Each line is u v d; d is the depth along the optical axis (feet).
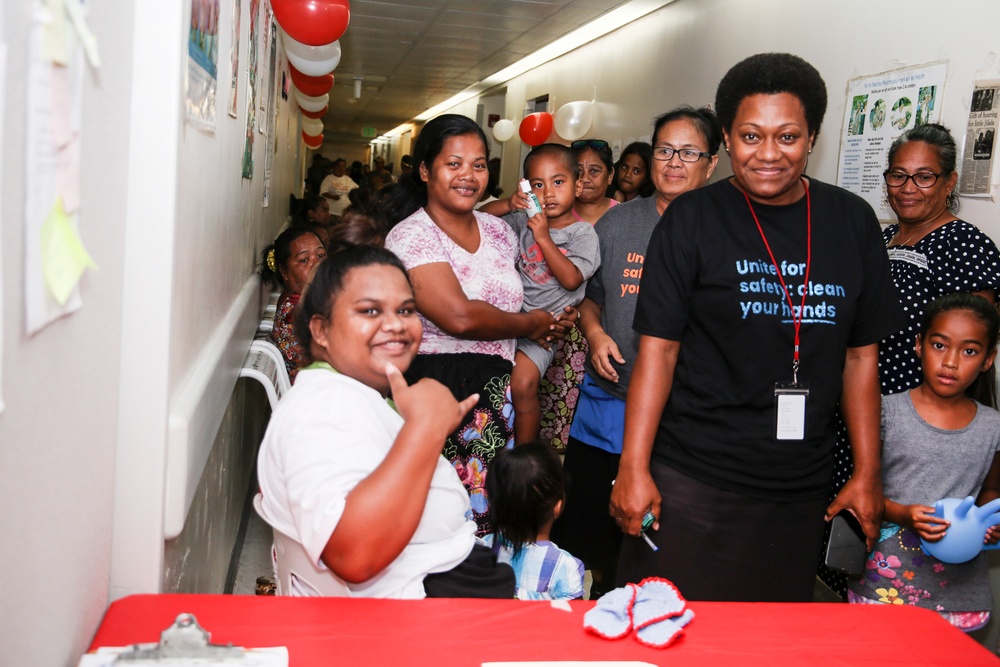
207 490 6.88
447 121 7.13
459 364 7.10
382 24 26.40
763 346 5.57
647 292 5.91
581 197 11.35
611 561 8.75
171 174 4.19
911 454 7.50
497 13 23.68
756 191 5.56
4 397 2.30
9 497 2.40
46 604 2.83
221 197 7.15
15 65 2.29
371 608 3.77
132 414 4.25
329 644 3.42
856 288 5.66
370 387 4.43
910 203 8.64
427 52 31.42
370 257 4.41
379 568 3.72
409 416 3.80
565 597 6.66
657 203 8.49
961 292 7.82
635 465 5.81
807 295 5.57
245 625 3.55
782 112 5.36
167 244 4.22
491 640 3.55
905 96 11.44
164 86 4.14
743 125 5.46
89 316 3.32
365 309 4.29
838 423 8.79
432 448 3.77
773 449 5.63
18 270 2.38
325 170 42.70
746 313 5.56
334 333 4.33
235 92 7.89
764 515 5.72
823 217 5.74
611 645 3.59
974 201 9.91
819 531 5.93
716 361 5.75
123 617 3.59
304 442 3.86
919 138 8.57
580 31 26.08
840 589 8.91
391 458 3.72
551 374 10.41
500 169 39.27
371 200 7.79
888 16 12.03
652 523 5.93
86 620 3.43
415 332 4.44
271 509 4.17
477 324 6.89
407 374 7.05
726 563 5.79
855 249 5.72
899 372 8.50
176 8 4.11
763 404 5.62
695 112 8.35
